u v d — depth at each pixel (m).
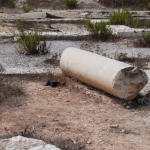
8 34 13.72
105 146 5.00
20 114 6.21
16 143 4.19
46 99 7.02
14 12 21.45
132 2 23.61
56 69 9.12
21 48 11.05
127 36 14.01
